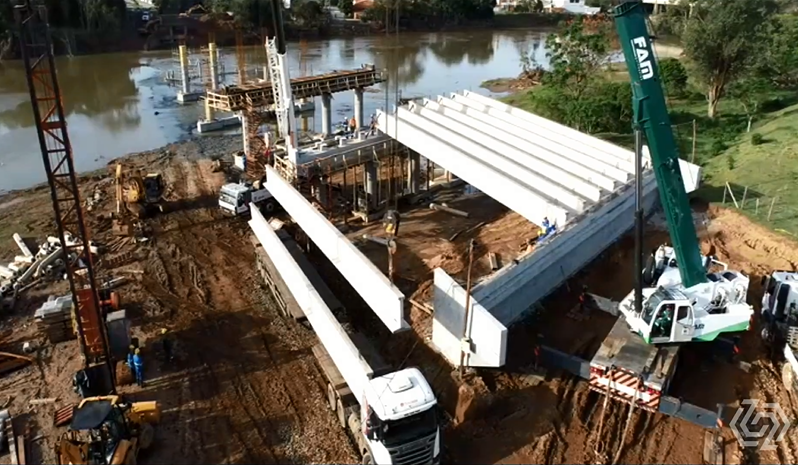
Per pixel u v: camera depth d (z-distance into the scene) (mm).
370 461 14477
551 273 21219
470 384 17062
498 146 27266
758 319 20047
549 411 16312
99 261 25500
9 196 33812
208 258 26062
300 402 17438
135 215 29562
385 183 32406
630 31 14773
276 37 29547
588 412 16312
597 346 18875
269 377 18453
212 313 21875
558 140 29031
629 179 25078
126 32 85312
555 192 23391
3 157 40781
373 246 26328
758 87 42438
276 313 21891
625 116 41469
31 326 21203
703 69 41156
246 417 16828
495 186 24219
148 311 21906
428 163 31906
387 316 17969
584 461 14766
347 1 112500
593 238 23031
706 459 14633
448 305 17938
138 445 15234
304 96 38062
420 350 19172
